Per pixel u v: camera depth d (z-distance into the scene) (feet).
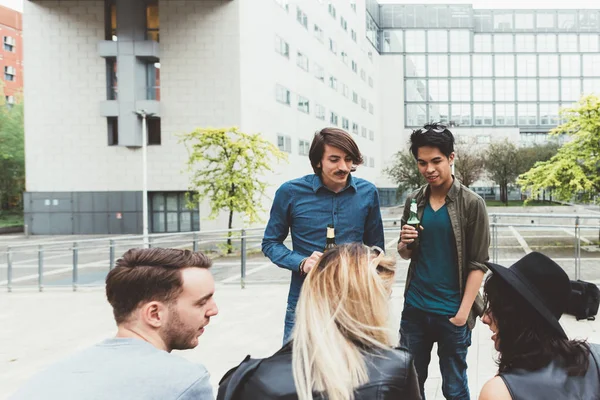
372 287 4.96
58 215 101.65
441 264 9.61
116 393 4.45
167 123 98.63
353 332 4.83
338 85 161.38
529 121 230.68
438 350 9.93
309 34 133.39
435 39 231.50
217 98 97.55
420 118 231.71
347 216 9.10
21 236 102.12
